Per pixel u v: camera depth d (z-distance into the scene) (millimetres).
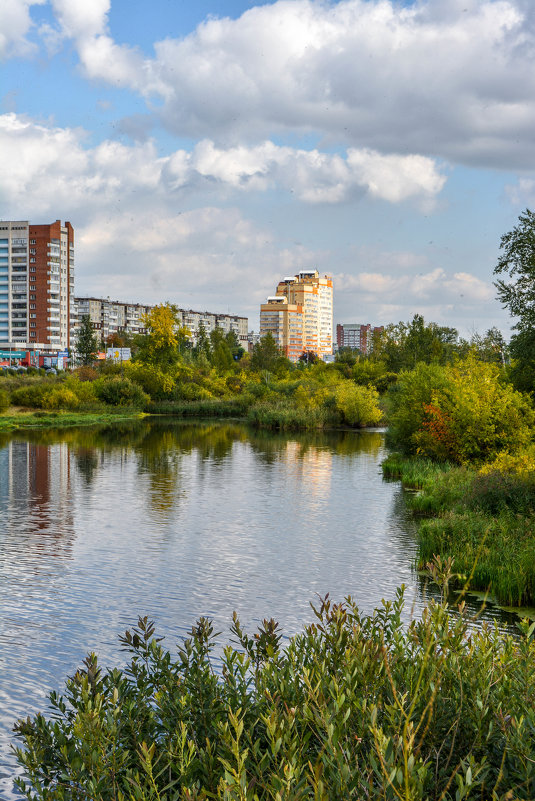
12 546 18344
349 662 4594
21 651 11156
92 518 22250
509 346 35156
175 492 27656
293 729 3852
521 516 17391
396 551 18094
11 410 72938
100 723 4090
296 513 23484
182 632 11961
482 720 4078
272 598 13992
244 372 114375
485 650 5109
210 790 3775
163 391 89125
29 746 4477
